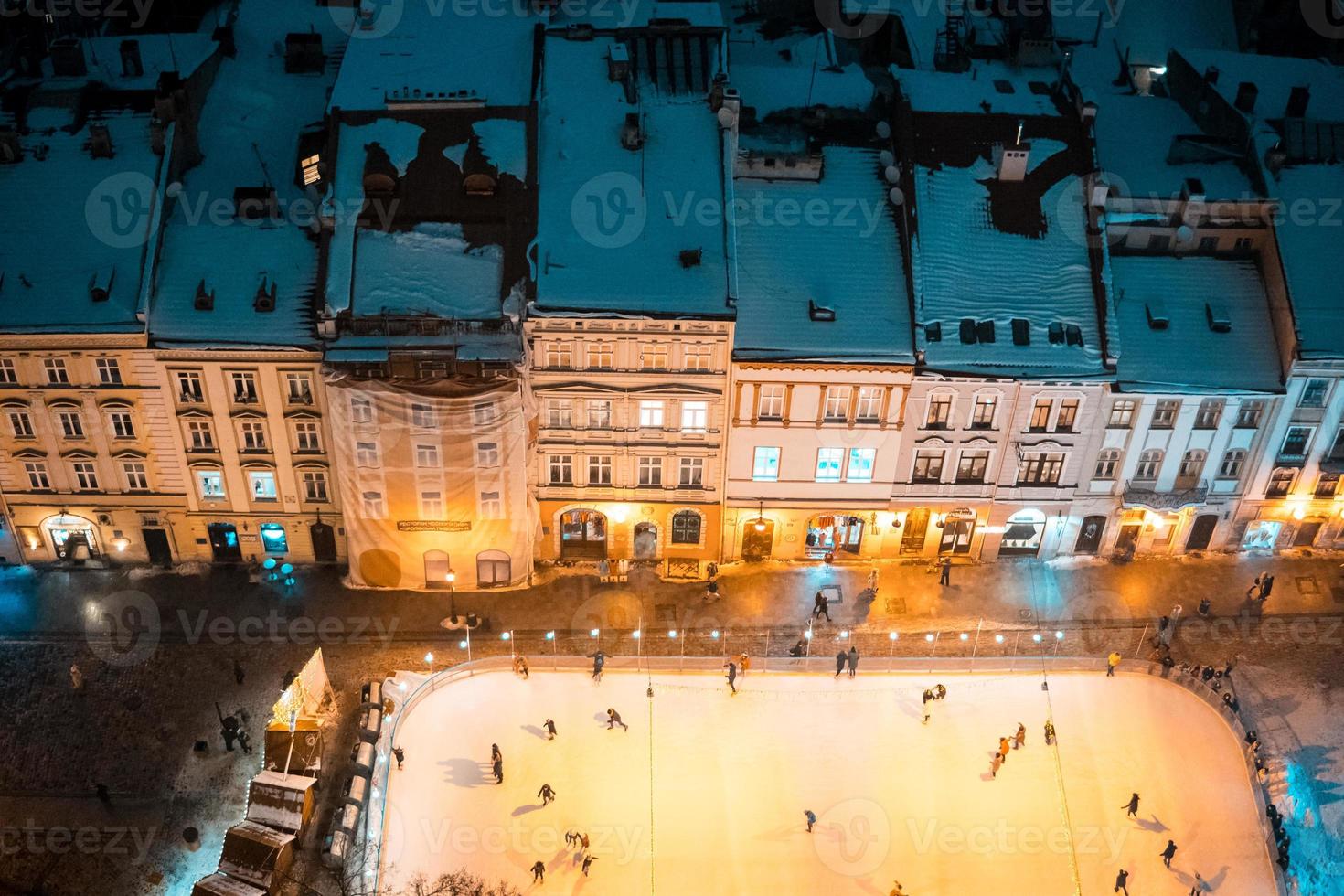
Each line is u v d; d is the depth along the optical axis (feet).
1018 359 243.40
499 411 235.81
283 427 244.01
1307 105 267.80
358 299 232.32
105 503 253.65
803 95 269.03
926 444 252.83
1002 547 271.28
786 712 239.09
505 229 237.86
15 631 246.27
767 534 265.95
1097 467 260.21
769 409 246.47
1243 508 267.80
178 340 233.55
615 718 232.53
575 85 254.47
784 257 248.11
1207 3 311.68
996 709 241.35
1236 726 236.22
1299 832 222.89
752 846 216.33
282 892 201.77
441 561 256.73
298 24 281.74
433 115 244.83
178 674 239.09
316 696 229.86
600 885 209.05
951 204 252.62
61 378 238.27
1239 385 248.32
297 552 262.26
